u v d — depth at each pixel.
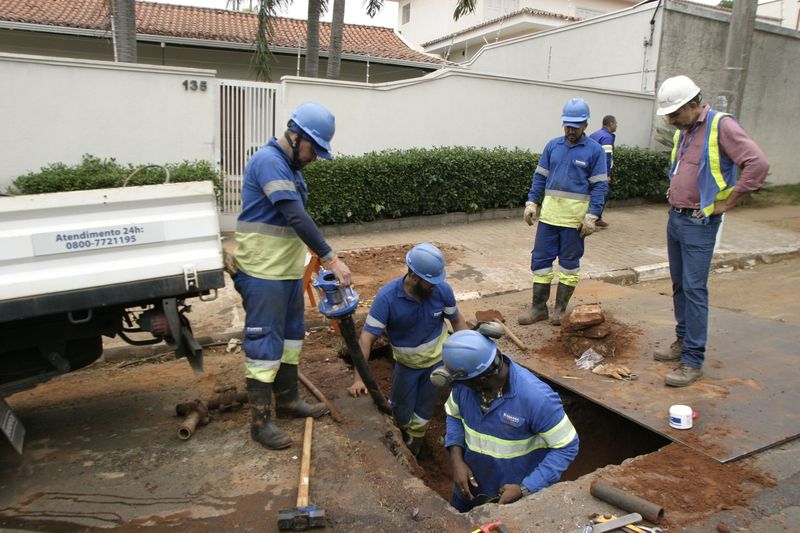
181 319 3.96
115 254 3.57
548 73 16.66
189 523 3.16
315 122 3.64
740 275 8.54
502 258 9.03
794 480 3.32
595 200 5.62
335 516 3.17
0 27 13.80
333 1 13.13
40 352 3.83
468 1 13.41
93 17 15.24
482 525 3.04
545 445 3.54
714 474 3.38
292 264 3.82
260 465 3.70
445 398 5.70
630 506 3.04
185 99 10.16
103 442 4.02
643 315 6.16
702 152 4.25
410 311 4.41
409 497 3.33
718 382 4.50
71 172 9.24
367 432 4.11
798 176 16.20
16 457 3.83
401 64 17.83
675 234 4.57
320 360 5.46
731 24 10.57
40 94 9.41
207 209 3.79
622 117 13.77
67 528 3.13
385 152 11.47
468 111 12.40
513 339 5.56
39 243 3.37
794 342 5.25
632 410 4.12
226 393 4.43
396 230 11.05
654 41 13.62
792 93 15.39
